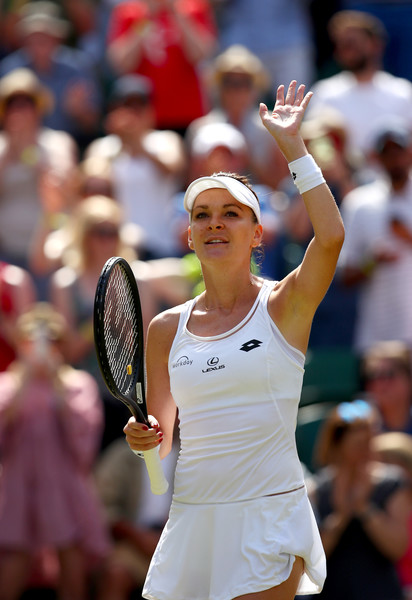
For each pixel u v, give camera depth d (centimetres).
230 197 1366
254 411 1332
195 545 1356
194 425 1352
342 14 3962
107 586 2489
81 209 2873
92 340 2789
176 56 3678
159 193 3288
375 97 3569
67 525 2486
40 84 3828
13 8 4194
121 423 2720
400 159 2962
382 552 2283
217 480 1341
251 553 1315
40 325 2600
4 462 2519
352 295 3083
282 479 1341
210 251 1366
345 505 2292
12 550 2461
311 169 1338
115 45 3794
